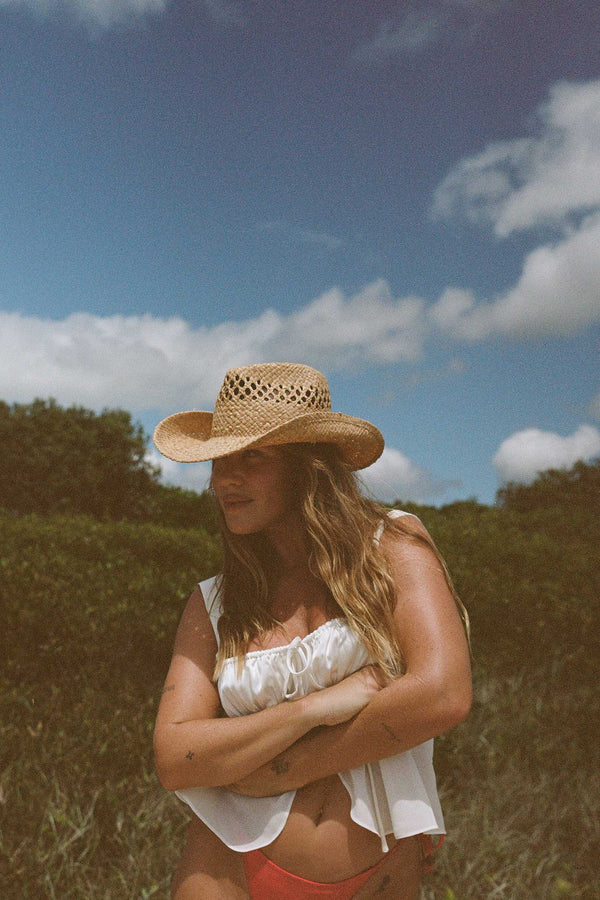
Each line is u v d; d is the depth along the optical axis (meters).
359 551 1.38
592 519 11.52
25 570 5.48
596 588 6.55
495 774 3.69
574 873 2.99
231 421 1.48
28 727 3.32
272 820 1.32
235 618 1.47
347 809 1.33
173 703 1.43
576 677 5.01
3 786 2.93
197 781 1.33
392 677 1.33
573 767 3.82
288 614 1.47
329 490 1.44
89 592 5.32
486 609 5.74
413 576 1.37
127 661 4.56
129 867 2.65
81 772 3.11
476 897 2.70
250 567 1.50
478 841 3.04
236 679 1.40
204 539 7.74
